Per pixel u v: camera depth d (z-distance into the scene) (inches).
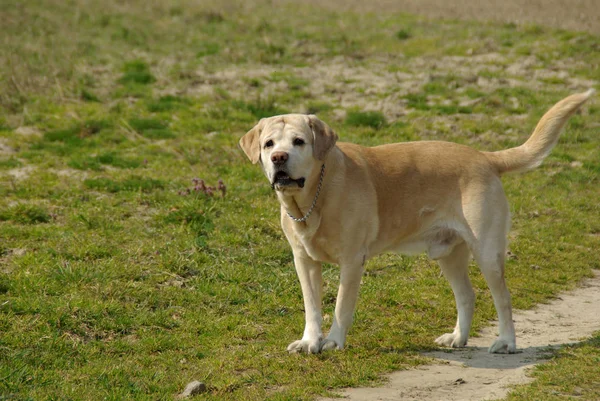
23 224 426.3
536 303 369.4
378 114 679.7
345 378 255.4
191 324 314.3
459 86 786.2
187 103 730.8
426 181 297.3
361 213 283.6
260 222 444.8
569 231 476.1
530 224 485.7
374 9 1261.1
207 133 645.3
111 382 251.9
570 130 661.9
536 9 1202.0
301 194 277.0
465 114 703.7
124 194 484.1
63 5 1215.6
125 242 403.9
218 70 856.9
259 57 906.1
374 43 987.3
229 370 266.1
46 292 329.7
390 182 294.0
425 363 278.7
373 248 294.7
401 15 1168.8
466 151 305.4
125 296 334.6
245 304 342.6
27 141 604.7
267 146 277.6
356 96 762.2
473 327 331.0
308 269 295.0
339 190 281.7
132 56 911.7
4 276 342.3
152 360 276.1
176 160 570.6
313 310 291.3
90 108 692.7
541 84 786.2
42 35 949.8
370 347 294.2
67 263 358.3
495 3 1291.8
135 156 575.5
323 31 1052.5
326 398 239.8
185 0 1309.1
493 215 293.4
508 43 938.1
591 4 1248.8
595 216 503.8
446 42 964.6
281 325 317.7
